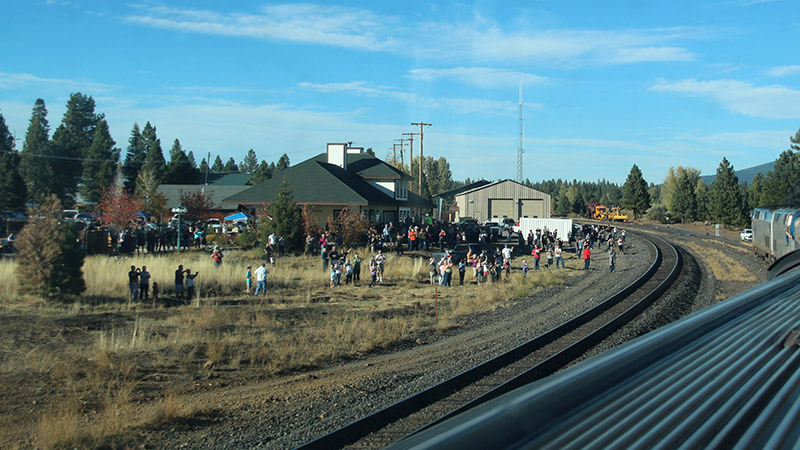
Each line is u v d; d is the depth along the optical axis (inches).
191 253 1342.3
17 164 3189.0
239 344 591.2
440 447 104.0
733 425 116.2
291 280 1059.9
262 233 1374.3
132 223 1834.4
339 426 355.6
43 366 485.7
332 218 1612.9
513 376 460.4
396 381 464.1
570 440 109.6
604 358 159.9
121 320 682.8
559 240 1414.9
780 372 151.6
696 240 2199.8
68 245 776.9
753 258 1440.7
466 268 1334.9
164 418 375.2
